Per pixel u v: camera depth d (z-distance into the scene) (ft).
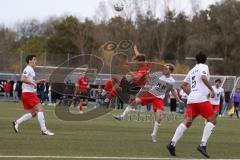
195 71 88.02
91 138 111.04
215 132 145.28
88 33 629.51
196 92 87.30
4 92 337.11
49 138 106.93
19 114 189.98
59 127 140.77
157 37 581.94
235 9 570.46
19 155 77.97
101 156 80.38
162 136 123.85
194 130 149.07
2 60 351.87
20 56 353.10
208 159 82.12
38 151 83.92
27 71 113.60
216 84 156.46
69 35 648.38
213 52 560.20
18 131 121.19
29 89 114.62
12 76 343.26
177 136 86.22
